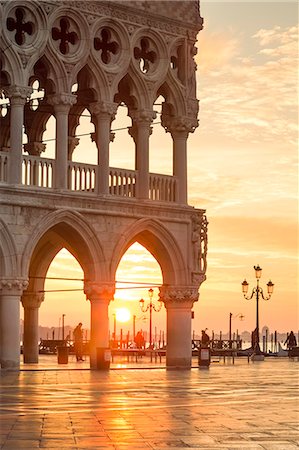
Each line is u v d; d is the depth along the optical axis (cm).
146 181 7038
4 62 6400
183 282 7238
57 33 6694
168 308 7262
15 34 6512
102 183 6788
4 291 6331
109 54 6956
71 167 6662
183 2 7331
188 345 7238
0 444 2589
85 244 6725
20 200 6347
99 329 6762
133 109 7138
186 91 7344
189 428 2958
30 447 2530
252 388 4759
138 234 7219
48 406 3691
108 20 6906
